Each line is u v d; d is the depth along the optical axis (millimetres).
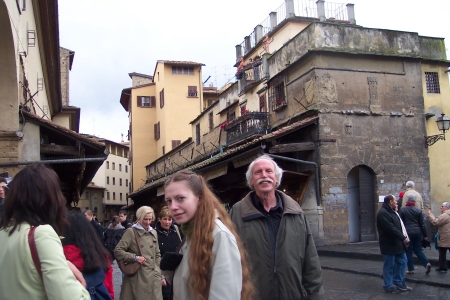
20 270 2119
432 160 17203
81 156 12094
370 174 16172
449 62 17906
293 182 16141
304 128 16203
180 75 40906
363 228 15766
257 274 3369
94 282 3982
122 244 5602
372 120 16250
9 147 10250
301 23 24875
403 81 16969
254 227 3467
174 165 34406
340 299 7629
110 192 62094
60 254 2164
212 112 28094
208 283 2400
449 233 9125
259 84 21078
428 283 8375
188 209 2521
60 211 2453
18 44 10422
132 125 43281
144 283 5559
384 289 7945
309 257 3512
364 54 16344
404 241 7738
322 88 15859
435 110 17578
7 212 2307
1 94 10062
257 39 28359
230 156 15836
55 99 23859
